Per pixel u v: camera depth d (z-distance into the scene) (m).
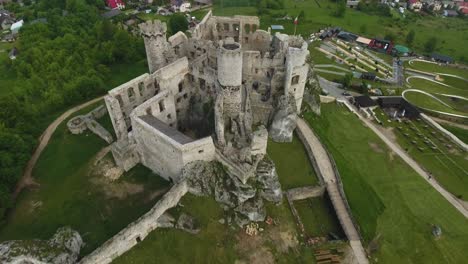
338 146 68.75
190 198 48.47
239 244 46.44
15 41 118.50
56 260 38.62
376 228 53.06
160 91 58.59
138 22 136.75
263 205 50.19
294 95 66.75
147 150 52.78
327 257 47.91
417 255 50.28
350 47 122.50
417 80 106.81
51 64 88.06
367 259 48.12
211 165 49.88
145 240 45.00
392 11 169.88
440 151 72.88
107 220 47.75
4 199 49.16
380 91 95.06
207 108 61.78
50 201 51.44
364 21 151.75
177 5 154.38
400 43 136.25
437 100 94.94
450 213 57.44
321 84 96.69
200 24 74.44
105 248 40.78
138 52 101.12
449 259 50.28
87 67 89.19
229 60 49.56
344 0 166.62
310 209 55.50
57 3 135.25
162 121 53.59
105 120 67.19
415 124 82.38
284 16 144.75
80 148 60.91
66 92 75.75
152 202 50.19
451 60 122.44
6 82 93.00
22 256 37.81
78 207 49.78
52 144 63.44
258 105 66.25
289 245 47.97
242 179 48.19
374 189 60.28
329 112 79.44
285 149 64.06
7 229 47.84
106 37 104.50
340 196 55.09
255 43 76.25
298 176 58.69
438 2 187.62
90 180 54.06
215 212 48.12
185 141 46.88
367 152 68.81
